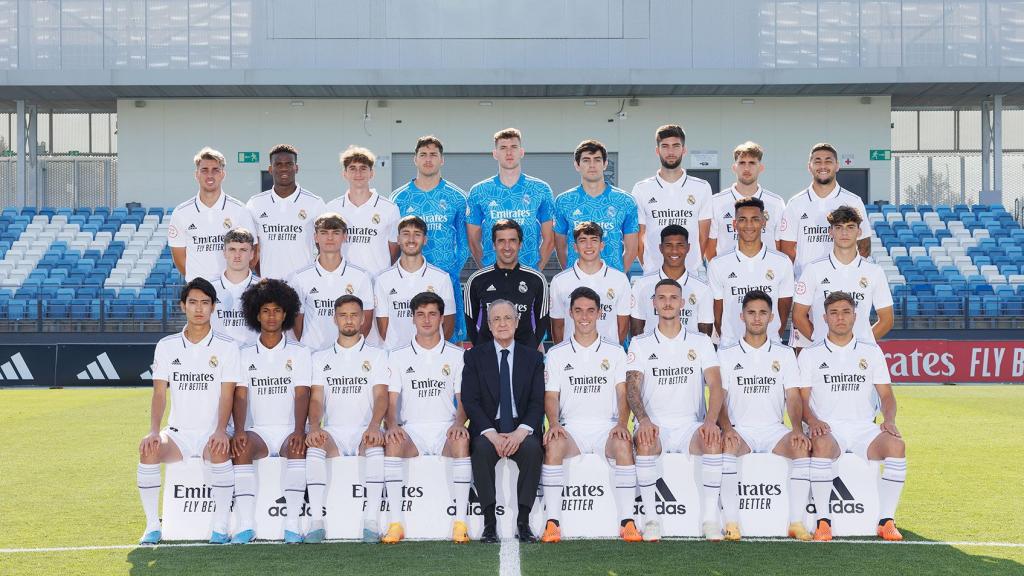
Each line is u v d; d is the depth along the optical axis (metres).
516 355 5.98
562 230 7.56
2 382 14.66
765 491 5.90
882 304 6.67
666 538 5.81
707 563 5.11
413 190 7.50
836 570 4.94
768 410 6.04
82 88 19.23
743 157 7.47
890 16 19.45
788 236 7.37
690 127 20.28
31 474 7.72
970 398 12.98
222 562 5.17
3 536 5.74
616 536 5.87
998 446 8.91
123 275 18.22
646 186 7.62
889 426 5.80
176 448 5.82
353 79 18.72
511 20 19.52
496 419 5.90
